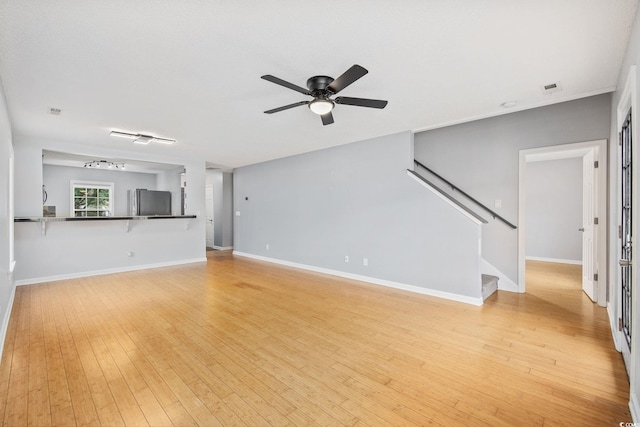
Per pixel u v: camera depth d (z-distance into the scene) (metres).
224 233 8.48
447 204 3.90
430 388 1.95
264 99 3.04
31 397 1.85
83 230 5.14
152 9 1.68
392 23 1.84
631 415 1.67
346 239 5.11
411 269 4.27
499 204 4.22
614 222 2.89
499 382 2.02
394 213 4.45
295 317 3.24
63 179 7.27
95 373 2.12
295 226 6.07
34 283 4.63
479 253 3.64
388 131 4.32
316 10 1.71
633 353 1.74
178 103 3.13
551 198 6.50
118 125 3.90
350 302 3.76
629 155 2.24
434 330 2.88
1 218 2.59
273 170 6.56
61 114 3.42
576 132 3.64
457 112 3.50
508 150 4.14
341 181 5.17
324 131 4.29
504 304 3.64
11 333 2.79
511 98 3.09
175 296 4.01
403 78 2.62
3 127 2.70
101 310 3.43
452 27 1.89
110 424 1.62
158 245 6.07
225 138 4.67
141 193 6.02
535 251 6.70
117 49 2.11
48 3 1.62
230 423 1.63
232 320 3.14
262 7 1.68
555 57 2.27
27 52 2.12
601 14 1.76
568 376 2.08
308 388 1.96
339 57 2.25
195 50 2.13
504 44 2.09
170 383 2.00
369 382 2.02
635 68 1.81
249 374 2.12
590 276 3.91
